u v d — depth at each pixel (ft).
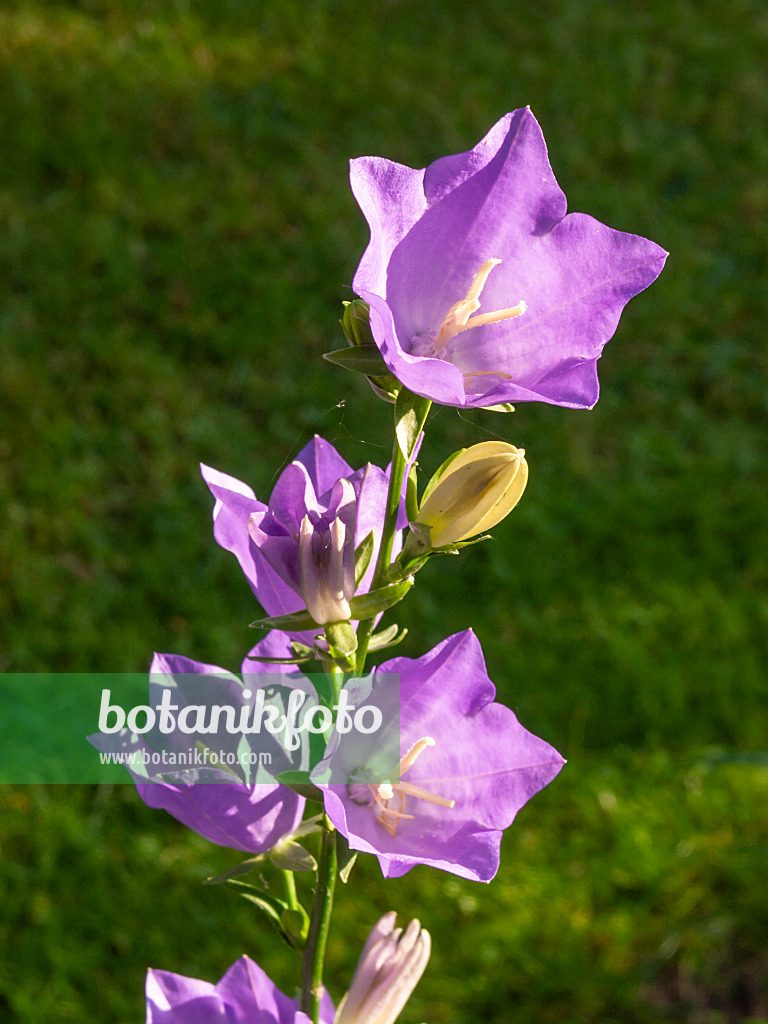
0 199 2.35
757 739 1.67
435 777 0.76
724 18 3.22
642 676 1.71
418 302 0.75
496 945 1.42
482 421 2.07
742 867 1.50
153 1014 0.82
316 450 0.82
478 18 3.07
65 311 2.16
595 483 2.02
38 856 1.47
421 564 0.75
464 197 0.73
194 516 1.89
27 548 1.82
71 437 1.97
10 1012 1.36
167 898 1.45
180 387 2.07
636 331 2.31
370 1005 0.78
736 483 2.05
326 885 0.79
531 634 1.77
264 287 2.26
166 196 2.41
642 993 1.39
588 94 2.85
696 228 2.54
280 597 0.80
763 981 1.41
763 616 1.83
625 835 1.53
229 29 2.91
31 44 2.74
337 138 2.61
